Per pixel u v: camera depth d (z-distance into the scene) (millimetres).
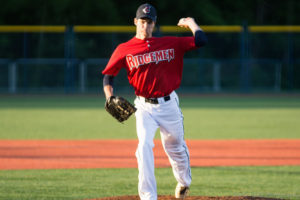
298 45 105375
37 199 19078
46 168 25766
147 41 16719
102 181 22578
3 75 96500
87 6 113125
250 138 38062
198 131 42594
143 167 16141
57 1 112812
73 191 20484
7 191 20406
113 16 115250
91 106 68500
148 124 16797
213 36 103000
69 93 94125
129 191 20531
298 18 129875
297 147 33500
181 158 17734
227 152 31391
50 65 97000
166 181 22750
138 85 16891
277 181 22641
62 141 36281
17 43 99875
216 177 23609
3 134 40125
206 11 117188
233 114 57656
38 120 51188
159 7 116562
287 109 63969
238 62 98938
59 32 99750
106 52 97938
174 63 16891
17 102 75750
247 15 128375
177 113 17094
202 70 99188
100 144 34875
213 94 95312
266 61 102125
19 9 115000
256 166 26594
